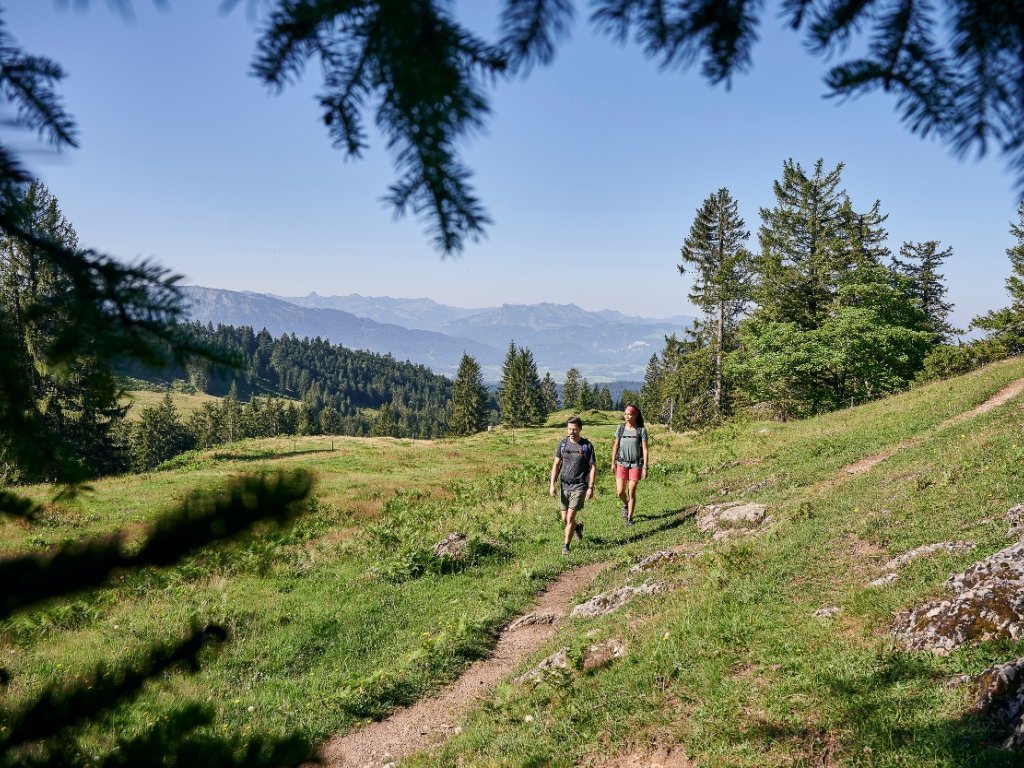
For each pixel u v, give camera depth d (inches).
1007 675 172.2
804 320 1777.8
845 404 1664.6
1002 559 230.5
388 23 46.6
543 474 1163.3
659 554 406.9
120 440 1963.6
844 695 196.1
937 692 185.8
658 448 1266.0
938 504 358.3
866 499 423.8
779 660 227.9
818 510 429.1
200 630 86.7
